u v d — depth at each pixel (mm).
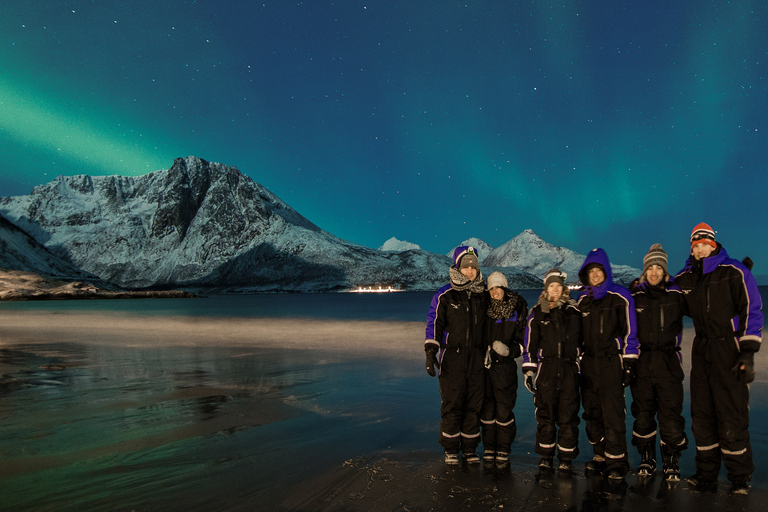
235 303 65312
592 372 3467
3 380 7305
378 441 4188
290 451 3912
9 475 3396
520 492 3066
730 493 3045
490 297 3809
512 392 3723
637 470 3488
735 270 3195
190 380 7223
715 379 3211
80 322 22766
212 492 3074
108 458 3748
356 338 13758
